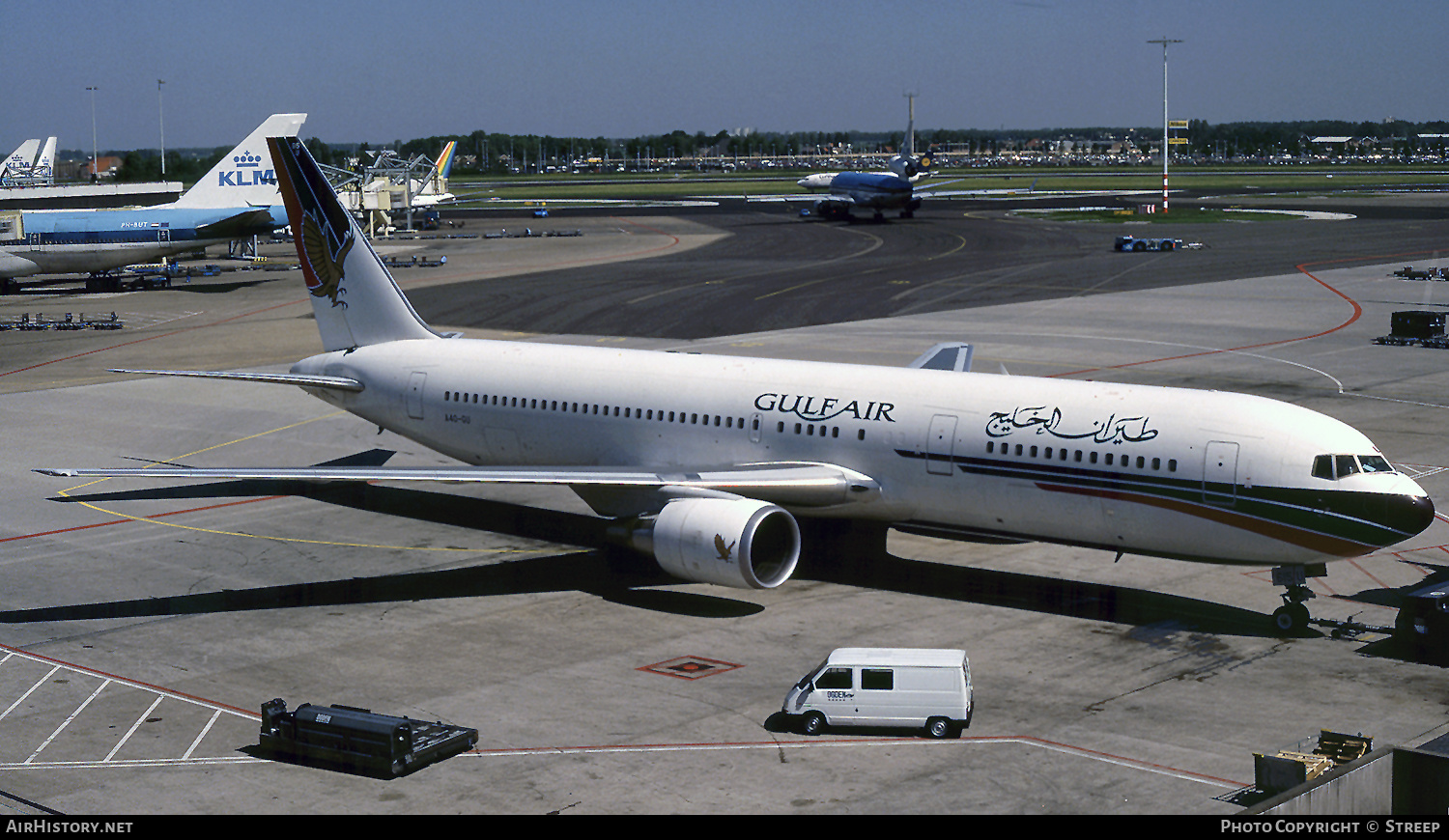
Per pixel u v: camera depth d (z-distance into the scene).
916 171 185.75
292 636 33.56
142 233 112.12
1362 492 30.94
